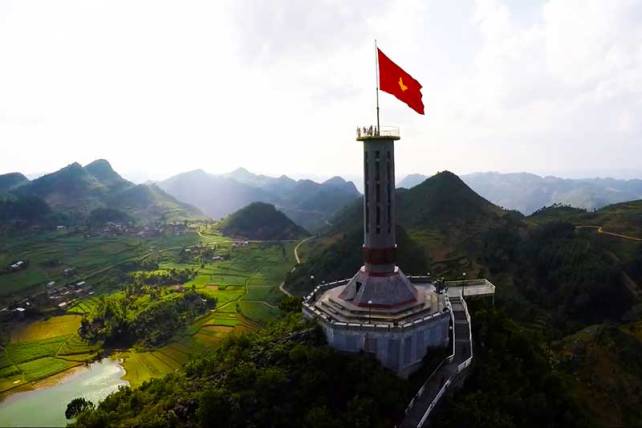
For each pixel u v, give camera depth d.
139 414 63.84
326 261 190.00
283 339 69.12
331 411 57.84
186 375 73.38
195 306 178.25
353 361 61.59
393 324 63.53
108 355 144.50
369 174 70.19
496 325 75.75
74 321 179.88
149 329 158.12
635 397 88.62
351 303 70.31
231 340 76.56
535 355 73.19
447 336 68.88
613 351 101.06
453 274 163.50
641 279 169.25
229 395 59.19
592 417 81.19
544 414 64.19
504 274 169.25
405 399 58.81
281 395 59.62
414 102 68.19
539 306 155.25
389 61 64.44
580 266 164.00
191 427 57.41
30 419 100.69
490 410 59.72
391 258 71.88
